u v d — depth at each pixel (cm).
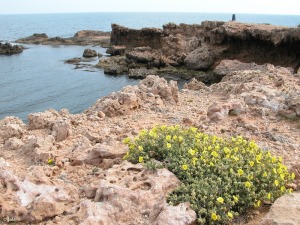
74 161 845
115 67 4750
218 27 4944
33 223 604
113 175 706
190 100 1525
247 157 754
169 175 674
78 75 4488
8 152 966
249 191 655
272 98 1329
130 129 1059
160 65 4825
